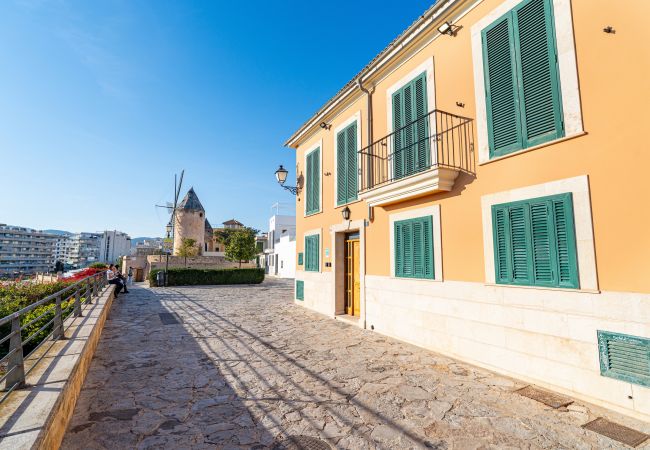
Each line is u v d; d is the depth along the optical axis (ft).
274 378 16.84
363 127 29.71
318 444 10.97
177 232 124.88
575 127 14.60
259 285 78.23
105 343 23.39
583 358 13.91
